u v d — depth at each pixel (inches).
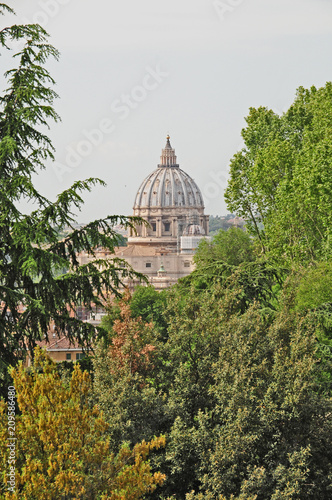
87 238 3644.2
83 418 2357.3
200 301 4072.3
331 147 6796.3
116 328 3865.7
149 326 3934.5
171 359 3806.6
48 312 3503.9
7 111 3553.2
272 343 3725.4
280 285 5270.7
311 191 6953.7
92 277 3631.9
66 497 2252.7
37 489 2160.4
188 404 3535.9
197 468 3105.3
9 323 3400.6
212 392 3410.4
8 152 3356.3
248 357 3545.8
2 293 3225.9
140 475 2314.2
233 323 3826.3
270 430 3154.5
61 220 3486.7
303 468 3129.9
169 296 4050.2
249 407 3129.9
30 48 3624.5
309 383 3257.9
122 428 3134.8
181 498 3179.1
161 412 3383.4
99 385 3437.5
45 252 3388.3
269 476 3065.9
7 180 3412.9
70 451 2294.5
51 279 3469.5
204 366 3641.7
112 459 2433.6
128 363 3742.6
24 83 3548.2
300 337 3558.1
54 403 2335.1
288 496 2878.9
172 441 3125.0
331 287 5561.0
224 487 2942.9
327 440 3228.3
